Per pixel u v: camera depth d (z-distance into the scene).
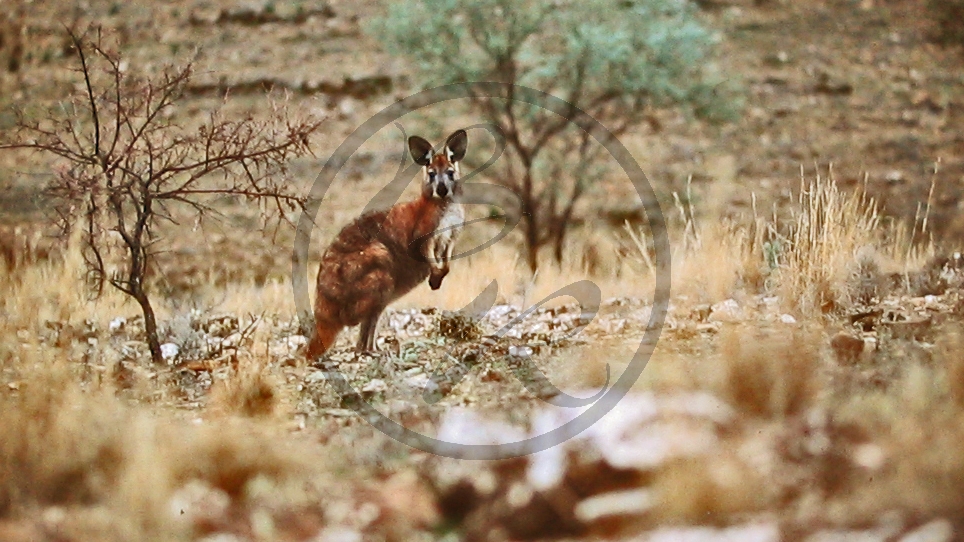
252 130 12.03
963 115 32.44
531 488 6.90
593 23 23.44
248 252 23.58
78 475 7.54
